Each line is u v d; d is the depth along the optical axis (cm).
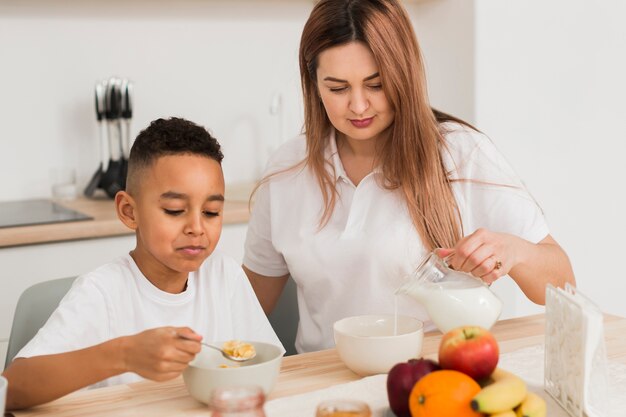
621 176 334
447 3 309
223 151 306
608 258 336
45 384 108
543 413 88
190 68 297
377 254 158
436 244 158
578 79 319
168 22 292
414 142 154
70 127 282
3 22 268
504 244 133
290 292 179
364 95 147
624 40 326
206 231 133
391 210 160
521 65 308
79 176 285
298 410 104
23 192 278
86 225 230
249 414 75
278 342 152
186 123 136
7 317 225
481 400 86
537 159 316
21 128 275
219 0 298
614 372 117
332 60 145
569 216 325
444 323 123
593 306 99
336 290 163
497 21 301
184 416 105
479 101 301
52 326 124
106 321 133
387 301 162
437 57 317
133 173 134
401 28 146
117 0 283
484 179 161
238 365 118
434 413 88
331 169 164
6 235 220
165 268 139
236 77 305
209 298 146
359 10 143
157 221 131
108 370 106
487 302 122
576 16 315
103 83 284
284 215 169
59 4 275
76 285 134
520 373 118
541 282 144
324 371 123
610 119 329
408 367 96
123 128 284
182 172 129
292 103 316
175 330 105
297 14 314
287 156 175
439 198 157
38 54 275
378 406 105
